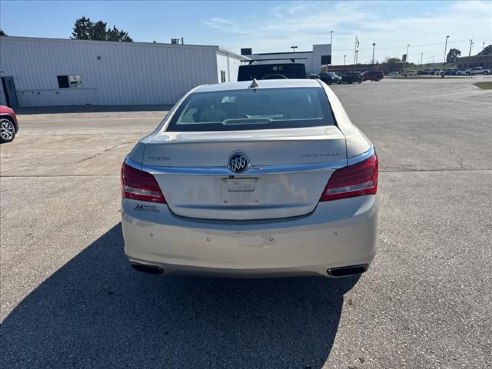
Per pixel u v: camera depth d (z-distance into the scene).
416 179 5.86
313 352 2.32
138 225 2.45
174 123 2.88
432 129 10.81
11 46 26.59
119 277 3.26
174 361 2.29
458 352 2.25
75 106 26.94
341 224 2.29
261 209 2.32
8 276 3.30
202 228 2.33
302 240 2.28
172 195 2.40
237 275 2.39
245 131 2.55
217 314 2.73
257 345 2.40
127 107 25.22
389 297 2.82
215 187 2.35
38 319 2.71
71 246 3.87
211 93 3.37
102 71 27.02
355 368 2.17
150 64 26.72
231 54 30.94
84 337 2.51
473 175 5.99
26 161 8.20
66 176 6.75
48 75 27.16
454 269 3.17
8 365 2.28
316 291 2.96
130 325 2.63
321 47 63.66
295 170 2.28
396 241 3.70
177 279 3.21
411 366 2.16
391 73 89.06
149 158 2.45
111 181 6.33
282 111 2.91
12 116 11.29
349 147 2.35
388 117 14.09
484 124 11.35
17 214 4.83
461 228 3.97
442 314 2.60
